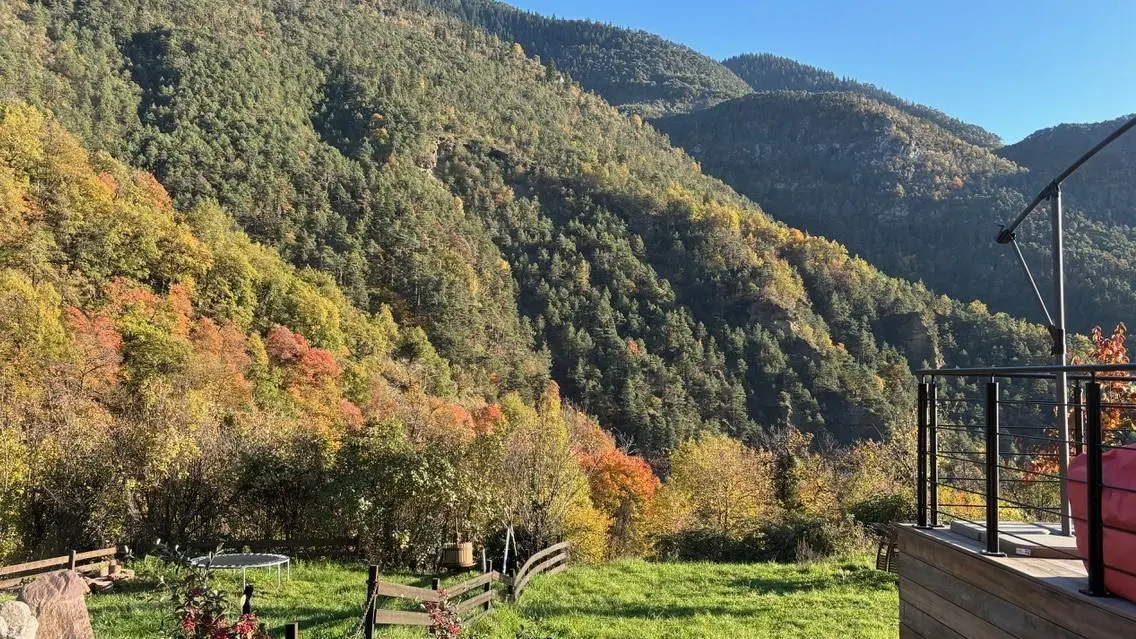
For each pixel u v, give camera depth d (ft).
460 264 333.42
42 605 17.20
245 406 120.16
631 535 101.71
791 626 31.45
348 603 33.76
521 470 56.90
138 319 151.33
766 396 306.14
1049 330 18.13
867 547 61.26
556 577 44.73
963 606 12.84
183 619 16.78
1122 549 8.99
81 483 46.65
